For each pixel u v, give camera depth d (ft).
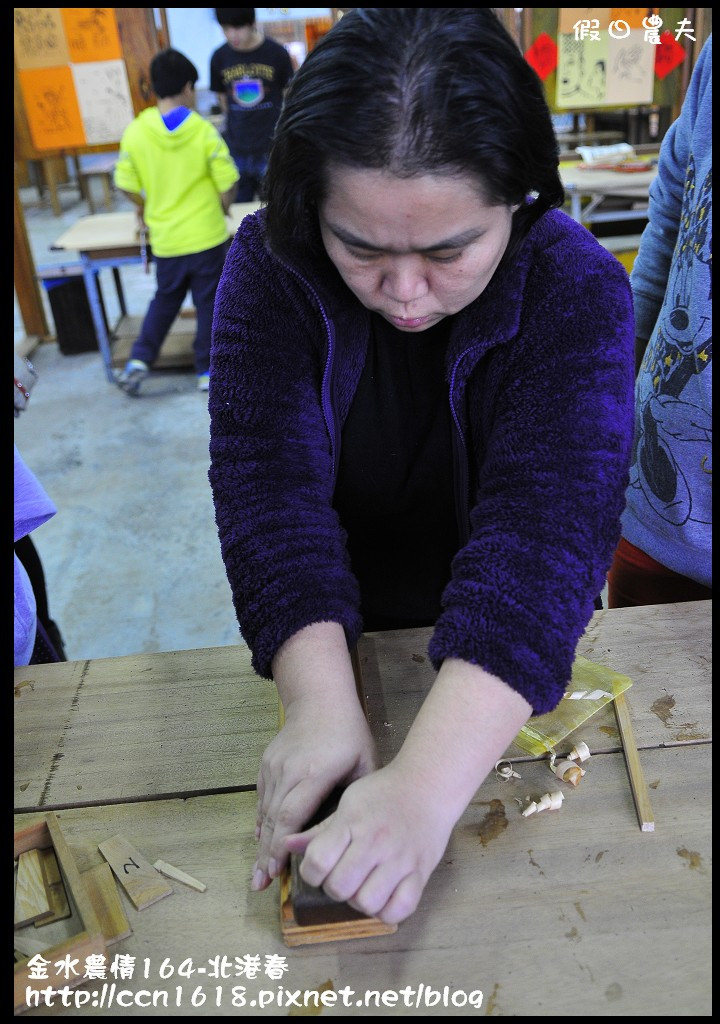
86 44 11.53
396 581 3.04
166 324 10.90
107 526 8.29
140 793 2.13
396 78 1.41
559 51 11.20
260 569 2.06
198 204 10.23
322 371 2.34
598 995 1.61
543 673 1.81
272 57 12.48
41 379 11.89
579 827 1.96
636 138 14.32
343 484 2.74
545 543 1.88
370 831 1.65
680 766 2.10
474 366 2.18
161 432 10.13
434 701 1.83
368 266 1.72
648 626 2.61
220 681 2.51
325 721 1.90
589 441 1.95
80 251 10.66
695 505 2.92
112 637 6.77
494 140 1.46
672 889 1.81
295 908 1.68
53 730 2.35
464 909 1.79
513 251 1.97
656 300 3.25
